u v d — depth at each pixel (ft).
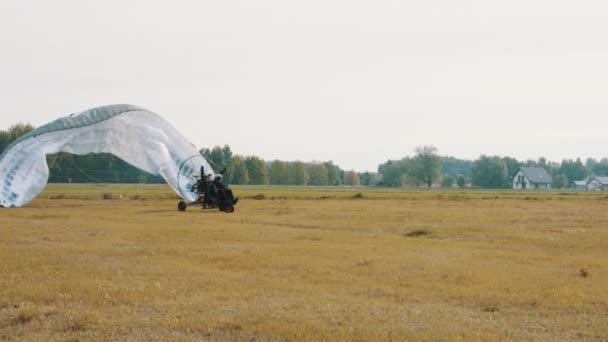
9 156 172.24
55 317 39.93
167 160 180.96
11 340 35.12
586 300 46.26
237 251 71.26
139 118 190.70
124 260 63.21
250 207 173.27
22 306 42.24
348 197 262.88
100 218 122.11
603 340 35.88
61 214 132.57
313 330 36.70
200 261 63.82
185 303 43.55
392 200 240.32
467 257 70.03
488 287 51.01
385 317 40.06
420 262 64.59
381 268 60.08
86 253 68.03
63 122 180.34
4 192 166.30
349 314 40.70
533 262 66.64
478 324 38.96
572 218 139.03
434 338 35.35
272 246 76.69
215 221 118.73
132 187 397.39
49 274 54.24
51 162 361.10
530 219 134.62
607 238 93.81
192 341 34.96
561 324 39.42
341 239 88.07
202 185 157.28
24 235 86.58
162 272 55.98
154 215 133.59
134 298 44.75
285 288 49.62
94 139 181.78
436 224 119.75
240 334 36.22
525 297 47.01
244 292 47.60
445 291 49.16
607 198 297.94
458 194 353.92
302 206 180.75
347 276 55.57
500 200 255.50
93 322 38.55
